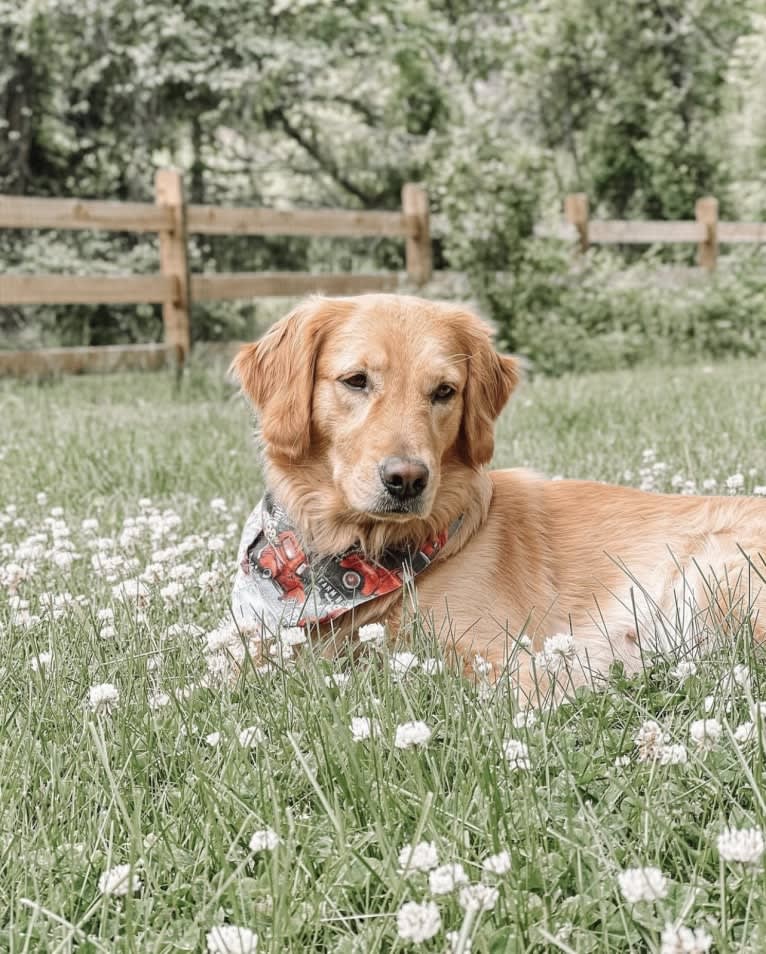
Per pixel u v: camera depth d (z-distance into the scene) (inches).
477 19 339.3
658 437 102.2
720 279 238.8
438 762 47.8
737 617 60.7
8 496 88.7
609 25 336.8
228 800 46.2
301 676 53.4
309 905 42.1
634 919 40.7
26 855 44.0
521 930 40.3
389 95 300.5
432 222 227.3
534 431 112.0
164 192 183.2
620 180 349.7
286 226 200.2
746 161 359.3
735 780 46.2
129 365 183.0
